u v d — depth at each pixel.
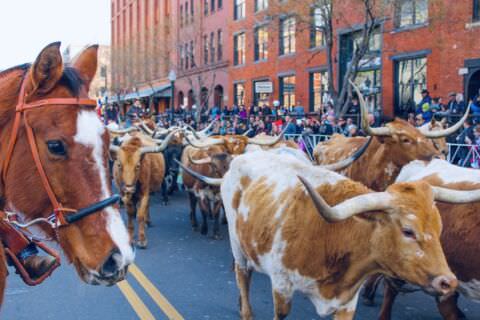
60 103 2.65
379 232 3.86
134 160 9.20
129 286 7.11
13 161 2.66
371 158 7.72
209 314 6.10
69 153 2.62
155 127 17.91
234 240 5.61
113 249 2.61
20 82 2.77
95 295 6.77
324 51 25.56
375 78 22.84
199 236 10.31
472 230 4.78
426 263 3.61
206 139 10.41
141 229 9.41
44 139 2.61
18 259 3.21
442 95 19.19
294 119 17.52
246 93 33.59
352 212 3.69
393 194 3.79
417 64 20.48
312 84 26.97
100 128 2.74
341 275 4.18
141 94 46.34
